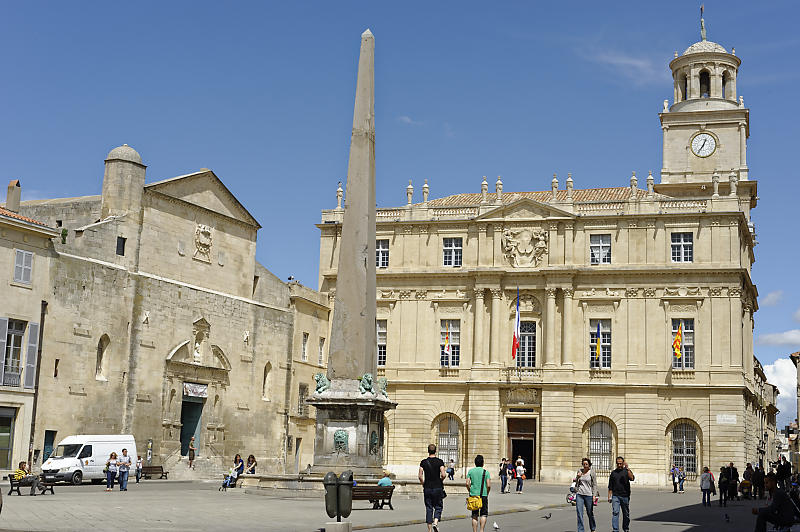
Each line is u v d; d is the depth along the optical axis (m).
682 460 70.12
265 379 69.94
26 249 50.66
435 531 24.16
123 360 56.91
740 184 80.31
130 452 51.94
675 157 83.44
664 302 71.69
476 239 76.38
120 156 58.72
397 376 76.19
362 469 35.03
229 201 67.75
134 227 58.69
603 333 72.81
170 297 60.69
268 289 71.06
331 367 35.69
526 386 72.75
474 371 74.31
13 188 57.03
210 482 55.78
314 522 26.16
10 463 49.00
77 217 59.69
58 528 23.33
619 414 71.19
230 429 65.44
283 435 70.62
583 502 25.50
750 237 78.44
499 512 35.47
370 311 36.12
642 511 41.31
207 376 63.53
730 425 68.94
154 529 23.27
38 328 50.88
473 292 75.75
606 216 73.38
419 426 75.25
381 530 26.31
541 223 75.00
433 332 76.19
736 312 70.25
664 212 72.56
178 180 62.38
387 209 79.00
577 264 73.62
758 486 60.91
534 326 74.44
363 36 37.09
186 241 63.12
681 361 71.00
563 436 71.31
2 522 24.81
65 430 52.50
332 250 79.31
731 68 84.75
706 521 34.75
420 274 76.56
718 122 82.81
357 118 36.66
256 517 27.44
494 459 72.69
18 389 49.34
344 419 35.28
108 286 56.12
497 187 77.12
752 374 78.44
